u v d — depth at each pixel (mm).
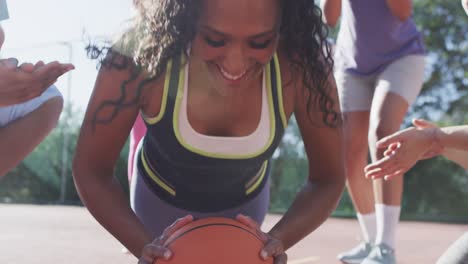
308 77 2217
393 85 3686
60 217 9305
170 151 2236
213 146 2193
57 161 16516
